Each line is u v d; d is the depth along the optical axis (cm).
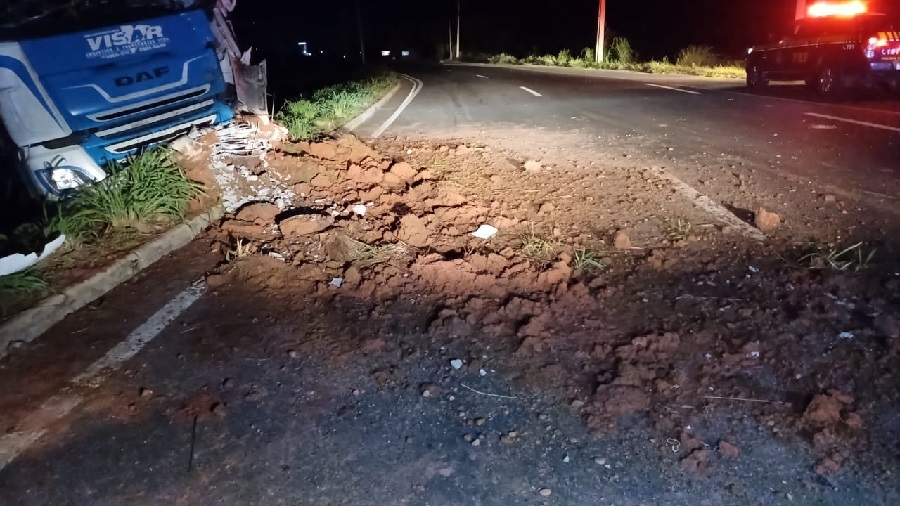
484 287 499
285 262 540
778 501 288
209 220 624
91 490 299
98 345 420
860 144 916
